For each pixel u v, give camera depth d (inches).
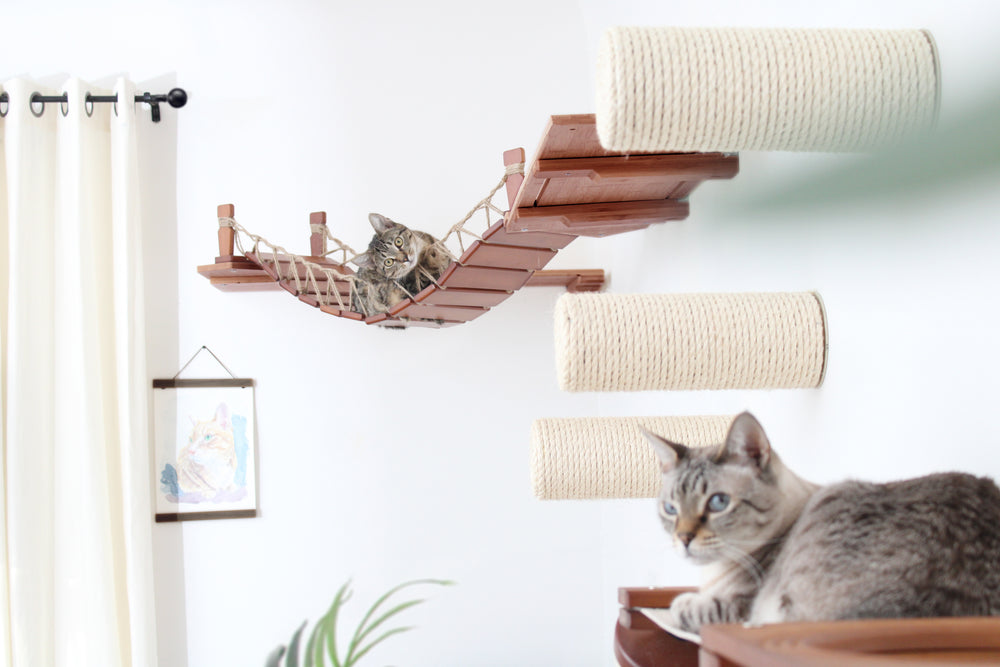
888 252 36.9
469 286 71.2
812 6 44.6
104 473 85.4
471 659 96.0
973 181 30.6
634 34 32.5
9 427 81.8
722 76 32.0
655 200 63.4
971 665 17.7
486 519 97.6
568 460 51.5
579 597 98.0
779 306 42.9
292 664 26.7
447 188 98.7
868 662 17.3
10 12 93.2
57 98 85.9
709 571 31.6
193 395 93.7
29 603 81.2
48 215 87.2
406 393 97.3
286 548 94.4
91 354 85.4
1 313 86.4
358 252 96.8
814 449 45.1
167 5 95.9
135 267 87.9
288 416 95.4
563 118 44.3
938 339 33.3
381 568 95.7
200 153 95.7
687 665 31.7
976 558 24.5
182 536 93.2
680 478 31.9
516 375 99.0
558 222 59.9
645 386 42.3
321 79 97.9
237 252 93.4
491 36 100.8
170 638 92.2
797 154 45.7
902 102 32.7
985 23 29.5
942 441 33.1
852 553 25.7
